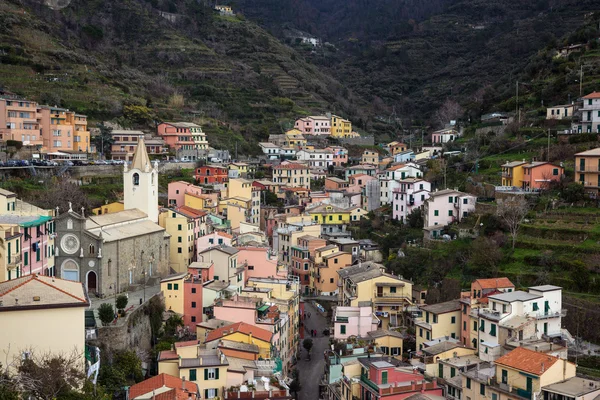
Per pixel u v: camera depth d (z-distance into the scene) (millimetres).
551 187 169125
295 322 146000
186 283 131250
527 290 127062
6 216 119562
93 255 132375
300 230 195750
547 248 143625
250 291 138875
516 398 87250
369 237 199875
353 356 112625
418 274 156750
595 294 127562
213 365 93688
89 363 89812
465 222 170125
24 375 71438
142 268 148750
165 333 125375
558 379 88250
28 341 77000
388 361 101000
